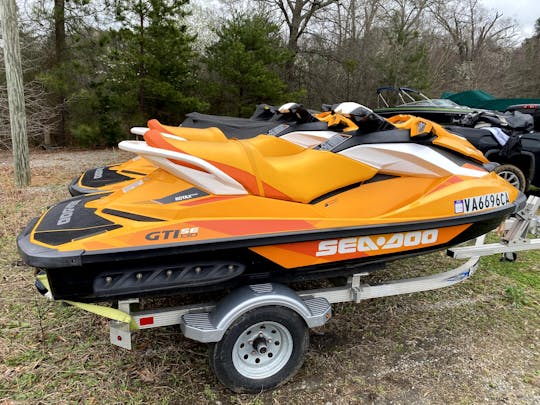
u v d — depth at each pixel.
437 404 2.72
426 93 19.09
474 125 7.29
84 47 14.26
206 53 16.05
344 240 2.82
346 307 3.85
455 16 32.91
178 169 2.57
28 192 7.52
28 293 3.85
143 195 2.74
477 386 2.89
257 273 2.73
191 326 2.56
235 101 15.59
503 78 32.06
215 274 2.54
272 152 3.40
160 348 3.18
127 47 13.64
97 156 13.34
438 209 3.10
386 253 2.97
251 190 2.66
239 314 2.55
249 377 2.70
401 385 2.88
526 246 4.25
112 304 2.83
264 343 2.70
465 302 3.99
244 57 14.46
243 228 2.56
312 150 3.07
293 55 16.78
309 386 2.85
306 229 2.68
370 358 3.16
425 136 3.23
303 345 2.77
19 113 7.86
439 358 3.18
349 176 3.00
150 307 3.55
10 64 7.63
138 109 13.89
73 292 2.39
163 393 2.73
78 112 14.74
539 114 8.70
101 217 2.63
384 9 23.28
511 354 3.25
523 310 3.88
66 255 2.25
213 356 2.60
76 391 2.71
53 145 15.98
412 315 3.76
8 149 14.09
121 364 2.99
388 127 3.21
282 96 15.39
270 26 15.66
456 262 4.79
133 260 2.39
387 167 3.13
